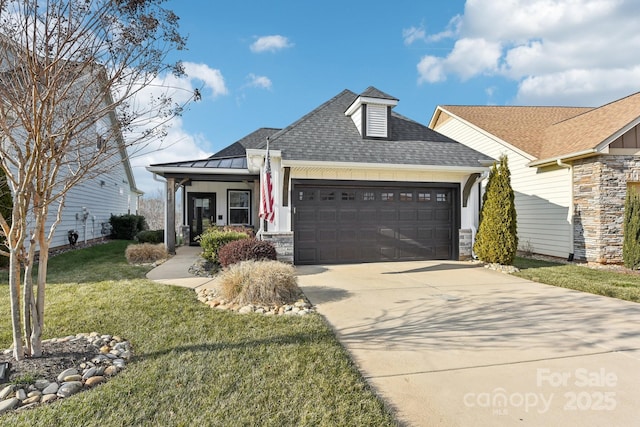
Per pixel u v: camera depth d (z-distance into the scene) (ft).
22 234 10.66
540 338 14.05
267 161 28.17
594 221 32.65
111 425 8.10
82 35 10.59
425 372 11.09
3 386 9.41
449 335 14.29
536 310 17.93
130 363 11.21
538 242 39.42
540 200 39.14
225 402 9.05
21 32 9.70
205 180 40.14
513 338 14.02
